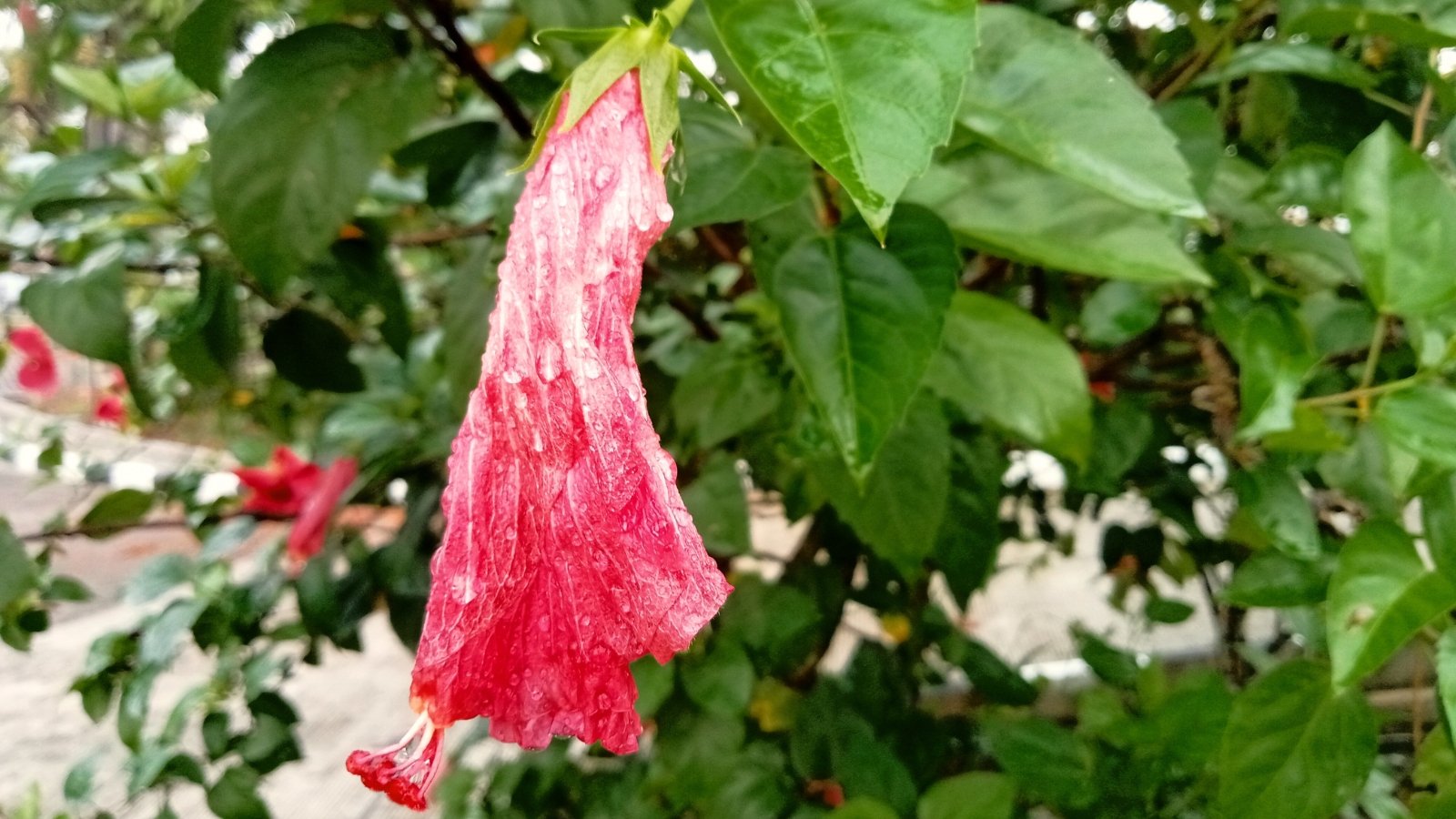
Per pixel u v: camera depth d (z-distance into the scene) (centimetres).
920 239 14
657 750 26
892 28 9
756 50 9
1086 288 25
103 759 36
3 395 54
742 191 14
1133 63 25
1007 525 35
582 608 10
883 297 14
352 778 38
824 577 30
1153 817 22
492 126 21
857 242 14
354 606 28
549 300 10
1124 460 23
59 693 40
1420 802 18
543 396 10
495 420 10
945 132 9
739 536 23
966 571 22
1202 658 41
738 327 25
